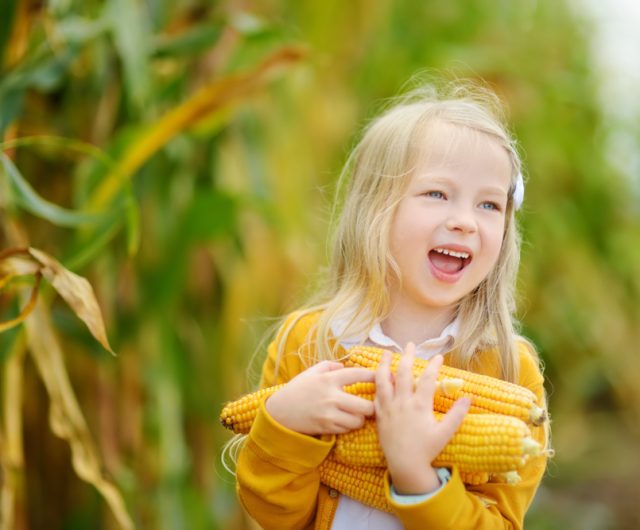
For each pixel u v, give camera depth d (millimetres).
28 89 2574
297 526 1463
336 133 3807
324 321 1504
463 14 4656
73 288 1767
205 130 2605
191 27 2781
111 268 2631
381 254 1454
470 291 1482
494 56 4402
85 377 2723
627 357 5633
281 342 1563
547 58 4996
